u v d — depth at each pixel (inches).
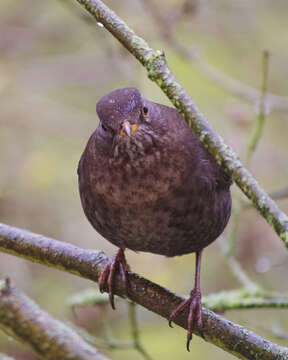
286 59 569.0
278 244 479.5
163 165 262.4
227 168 201.3
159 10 482.6
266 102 368.2
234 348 255.1
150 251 297.0
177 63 560.1
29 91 542.3
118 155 261.3
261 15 566.3
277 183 509.7
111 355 477.1
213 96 553.3
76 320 386.0
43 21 571.5
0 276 475.8
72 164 526.6
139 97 263.6
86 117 542.9
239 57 576.7
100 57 551.8
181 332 491.2
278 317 463.8
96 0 228.8
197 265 297.7
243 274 351.6
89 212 286.2
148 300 273.7
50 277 500.7
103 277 280.5
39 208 511.5
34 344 332.2
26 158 519.2
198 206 272.2
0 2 574.6
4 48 551.2
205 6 534.6
